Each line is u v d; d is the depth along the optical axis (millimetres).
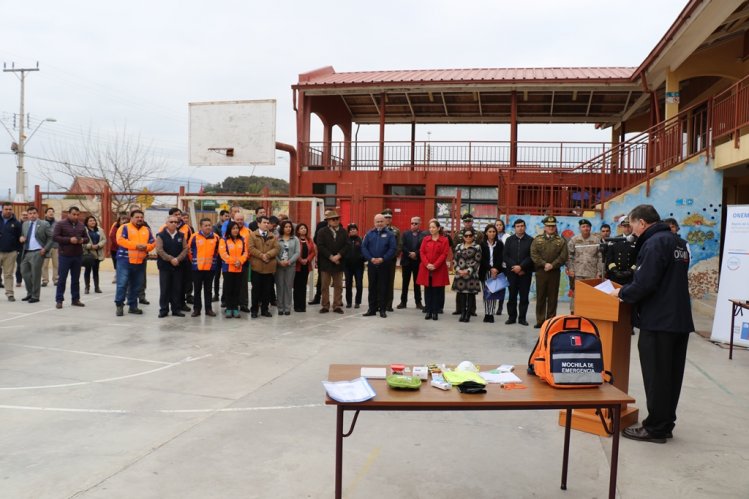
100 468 3699
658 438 4332
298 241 9953
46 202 18031
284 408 4988
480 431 4539
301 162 18516
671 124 12148
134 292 9664
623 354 4707
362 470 3754
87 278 11914
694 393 5633
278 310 10117
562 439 4398
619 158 14961
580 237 9211
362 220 13734
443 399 3027
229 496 3352
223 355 6914
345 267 10906
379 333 8406
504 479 3678
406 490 3486
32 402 5082
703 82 14891
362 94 18625
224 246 9352
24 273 10719
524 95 17922
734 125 10062
